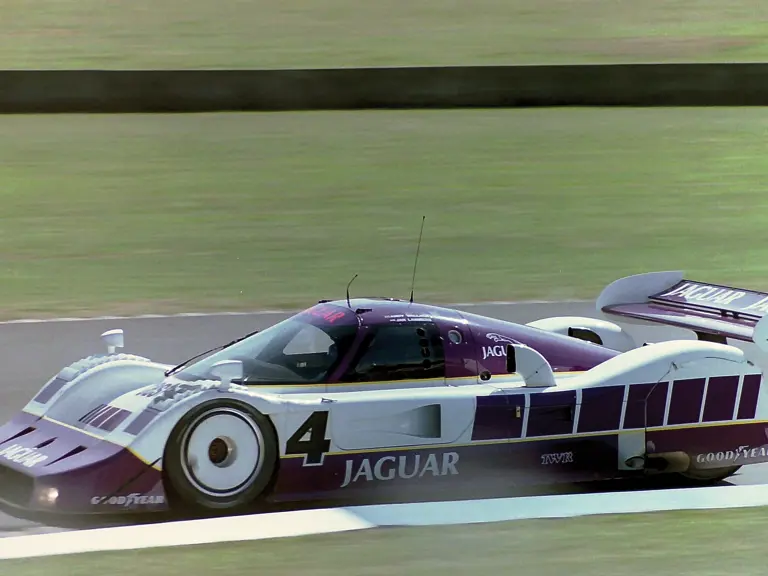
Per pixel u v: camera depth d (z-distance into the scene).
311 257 44.34
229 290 38.19
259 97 78.38
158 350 28.78
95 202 55.53
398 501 17.39
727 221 53.41
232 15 114.38
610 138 72.94
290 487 16.39
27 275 40.56
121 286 38.69
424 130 74.00
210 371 16.61
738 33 109.12
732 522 16.20
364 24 111.25
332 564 14.17
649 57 98.12
